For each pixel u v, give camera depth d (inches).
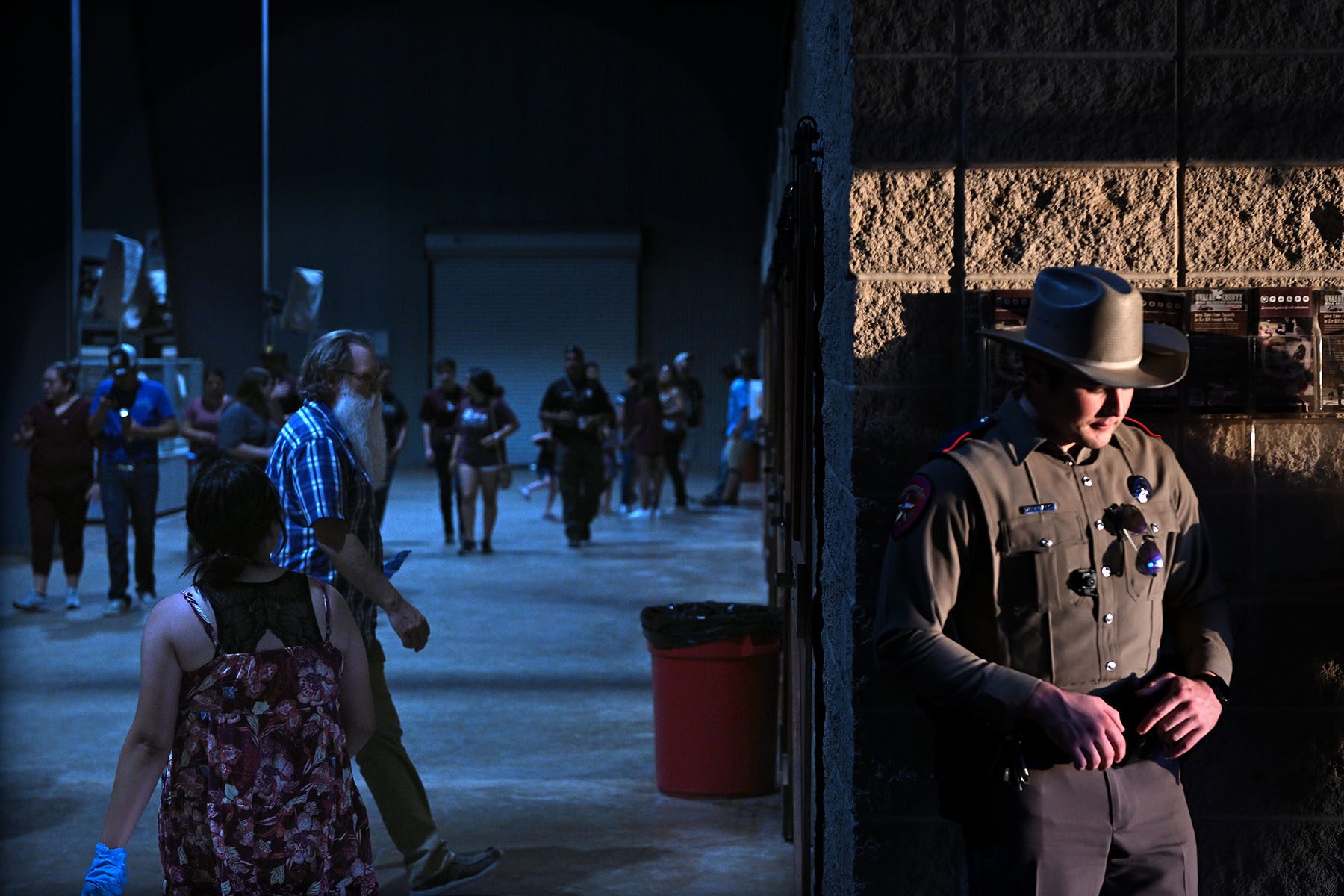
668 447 658.2
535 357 951.6
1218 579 106.7
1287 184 122.3
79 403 385.1
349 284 943.7
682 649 211.6
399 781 174.1
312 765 113.1
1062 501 100.1
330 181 938.7
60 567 484.1
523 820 203.9
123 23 845.2
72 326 555.8
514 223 944.3
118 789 109.3
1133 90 121.3
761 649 212.1
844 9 126.0
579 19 936.3
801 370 158.9
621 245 934.4
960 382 121.0
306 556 162.4
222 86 901.2
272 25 928.3
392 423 458.9
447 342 951.0
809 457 151.9
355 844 116.2
